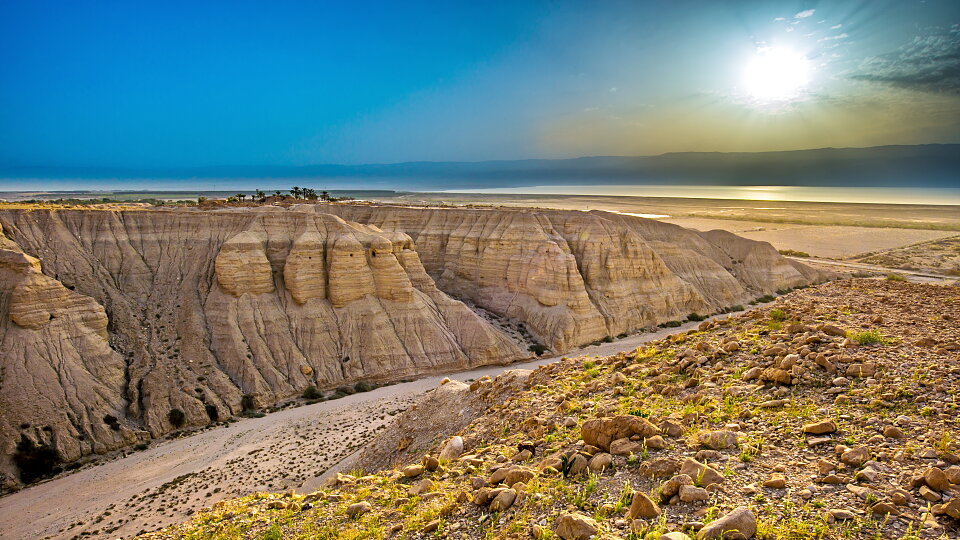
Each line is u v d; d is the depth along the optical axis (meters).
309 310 57.22
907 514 8.98
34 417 39.12
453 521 12.35
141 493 33.66
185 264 59.28
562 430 15.84
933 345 16.62
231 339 52.44
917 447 10.96
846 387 14.51
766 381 15.94
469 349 59.78
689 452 12.33
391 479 17.09
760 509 9.75
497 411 20.70
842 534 8.78
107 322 49.50
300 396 50.97
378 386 54.03
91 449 39.44
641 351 22.53
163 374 47.12
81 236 57.28
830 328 18.61
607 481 11.91
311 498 16.83
